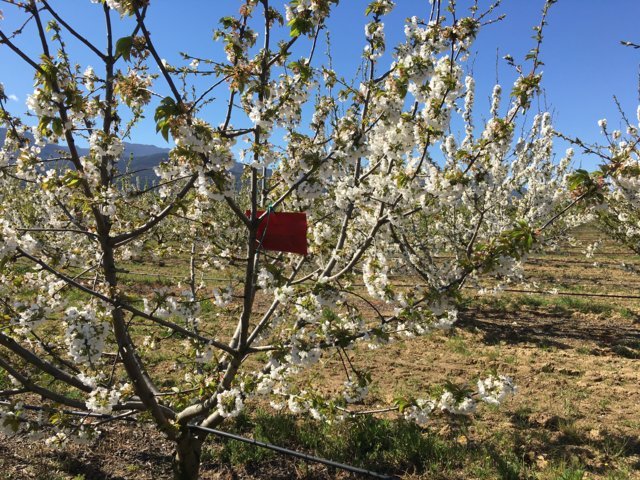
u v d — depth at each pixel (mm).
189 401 1785
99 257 1812
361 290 5457
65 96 1240
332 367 3268
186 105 1331
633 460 2195
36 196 4164
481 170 1705
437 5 1671
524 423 2502
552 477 2051
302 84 1475
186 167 1400
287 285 1475
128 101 1396
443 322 1518
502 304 5168
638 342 3947
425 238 4105
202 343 1561
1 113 1396
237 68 1299
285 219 1517
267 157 1412
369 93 1601
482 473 2082
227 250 1740
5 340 1424
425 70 1406
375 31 1554
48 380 2723
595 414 2623
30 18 1186
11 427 1535
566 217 5070
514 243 1376
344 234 1781
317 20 1338
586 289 6219
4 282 1636
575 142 2146
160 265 7570
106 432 2342
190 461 1808
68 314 1346
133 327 3799
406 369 3273
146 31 1178
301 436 2312
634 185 1520
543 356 3598
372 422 2385
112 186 1395
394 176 1615
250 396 1574
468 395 1630
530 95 1780
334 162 1396
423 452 2205
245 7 1374
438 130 1521
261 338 1864
